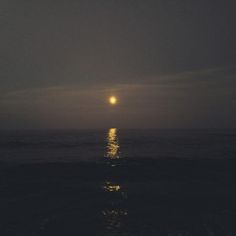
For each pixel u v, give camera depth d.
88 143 52.72
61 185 18.23
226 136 75.81
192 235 9.91
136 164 25.86
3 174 21.55
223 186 17.30
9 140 60.00
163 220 11.40
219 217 11.53
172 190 16.50
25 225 10.78
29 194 15.73
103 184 18.59
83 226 10.72
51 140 62.00
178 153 32.88
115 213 12.35
